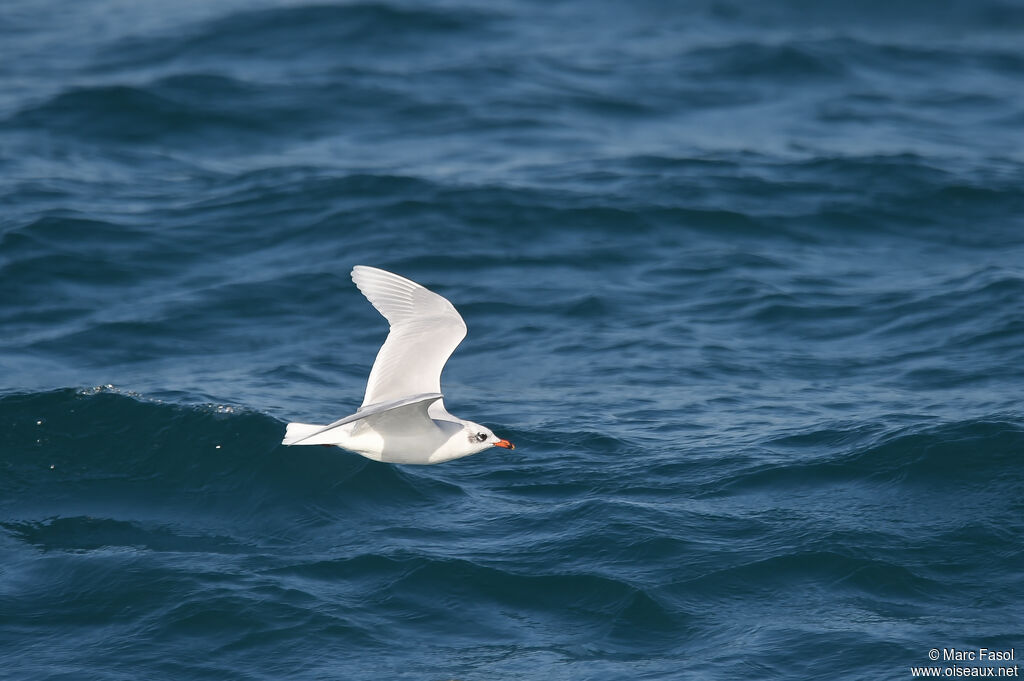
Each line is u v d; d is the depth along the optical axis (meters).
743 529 14.02
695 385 18.19
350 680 11.70
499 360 19.33
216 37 37.22
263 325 20.50
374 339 20.14
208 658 12.04
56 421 16.58
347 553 13.81
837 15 41.75
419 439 11.77
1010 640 12.04
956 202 25.58
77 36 38.56
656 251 23.39
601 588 13.01
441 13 39.31
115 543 14.26
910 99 33.50
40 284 21.53
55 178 26.48
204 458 15.91
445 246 23.30
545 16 40.44
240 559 13.79
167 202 25.42
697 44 37.75
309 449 15.92
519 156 28.45
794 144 29.41
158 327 20.23
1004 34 40.25
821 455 15.53
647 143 29.58
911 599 12.78
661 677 11.65
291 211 24.80
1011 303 20.44
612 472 15.49
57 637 12.36
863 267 22.75
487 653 12.13
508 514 14.62
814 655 11.92
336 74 33.94
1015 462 14.96
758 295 21.28
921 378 18.11
